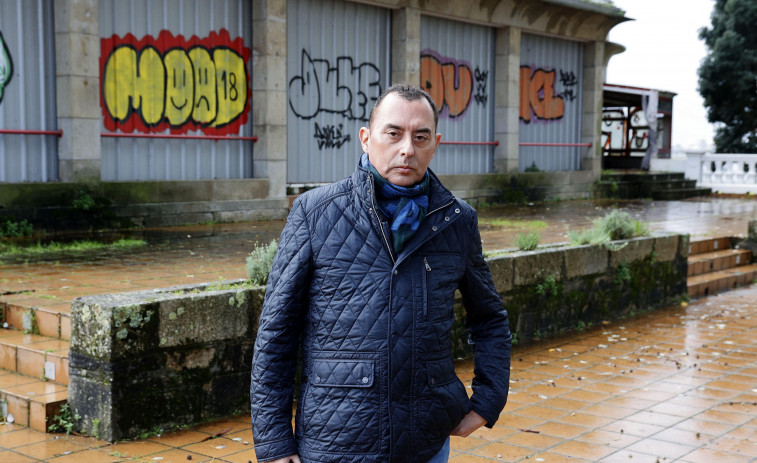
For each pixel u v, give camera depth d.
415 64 15.80
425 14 16.30
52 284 6.82
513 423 5.24
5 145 10.27
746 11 31.84
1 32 10.13
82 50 10.61
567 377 6.42
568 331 8.16
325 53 14.42
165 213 11.89
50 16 10.59
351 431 2.40
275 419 2.46
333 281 2.48
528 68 19.30
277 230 11.62
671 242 9.83
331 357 2.46
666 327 8.52
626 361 6.99
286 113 13.50
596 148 21.20
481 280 2.78
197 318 4.93
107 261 8.31
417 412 2.45
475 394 2.75
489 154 18.53
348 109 15.00
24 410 4.81
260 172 13.30
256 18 13.05
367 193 2.52
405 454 2.42
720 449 4.81
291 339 2.54
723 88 32.47
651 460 4.61
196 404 4.97
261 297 5.33
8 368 5.47
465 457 4.60
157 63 11.87
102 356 4.56
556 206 18.11
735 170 24.69
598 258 8.55
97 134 10.91
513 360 6.94
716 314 9.32
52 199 10.47
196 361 4.96
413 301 2.48
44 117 10.64
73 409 4.76
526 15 18.27
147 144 11.88
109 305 4.56
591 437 4.98
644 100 25.58
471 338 2.90
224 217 12.68
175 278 7.25
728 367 6.83
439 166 17.23
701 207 18.70
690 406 5.68
